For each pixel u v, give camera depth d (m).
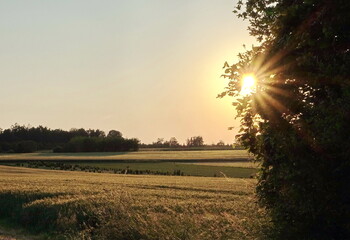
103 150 158.75
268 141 7.07
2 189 26.14
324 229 6.83
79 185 32.03
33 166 89.75
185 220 12.47
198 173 71.62
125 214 13.97
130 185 33.94
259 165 7.68
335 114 5.93
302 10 6.59
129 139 162.00
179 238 11.10
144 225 12.54
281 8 7.00
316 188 6.32
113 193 21.73
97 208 17.23
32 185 30.73
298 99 6.78
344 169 6.13
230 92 7.66
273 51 7.16
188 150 162.88
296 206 6.72
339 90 6.39
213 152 143.75
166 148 181.00
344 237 6.69
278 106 6.95
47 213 19.11
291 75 6.80
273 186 7.36
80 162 101.62
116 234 12.91
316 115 6.34
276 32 7.29
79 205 18.84
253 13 8.09
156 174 72.31
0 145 158.00
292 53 6.89
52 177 46.59
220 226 11.29
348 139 5.82
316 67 6.52
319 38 6.64
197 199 22.66
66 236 15.58
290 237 7.18
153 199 21.67
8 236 17.38
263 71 7.21
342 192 6.26
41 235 17.39
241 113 7.65
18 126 186.50
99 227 15.21
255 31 8.29
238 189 31.08
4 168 74.81
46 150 169.12
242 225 9.69
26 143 159.38
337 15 6.20
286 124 6.80
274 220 7.47
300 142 6.44
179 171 71.69
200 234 10.84
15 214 21.33
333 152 6.12
